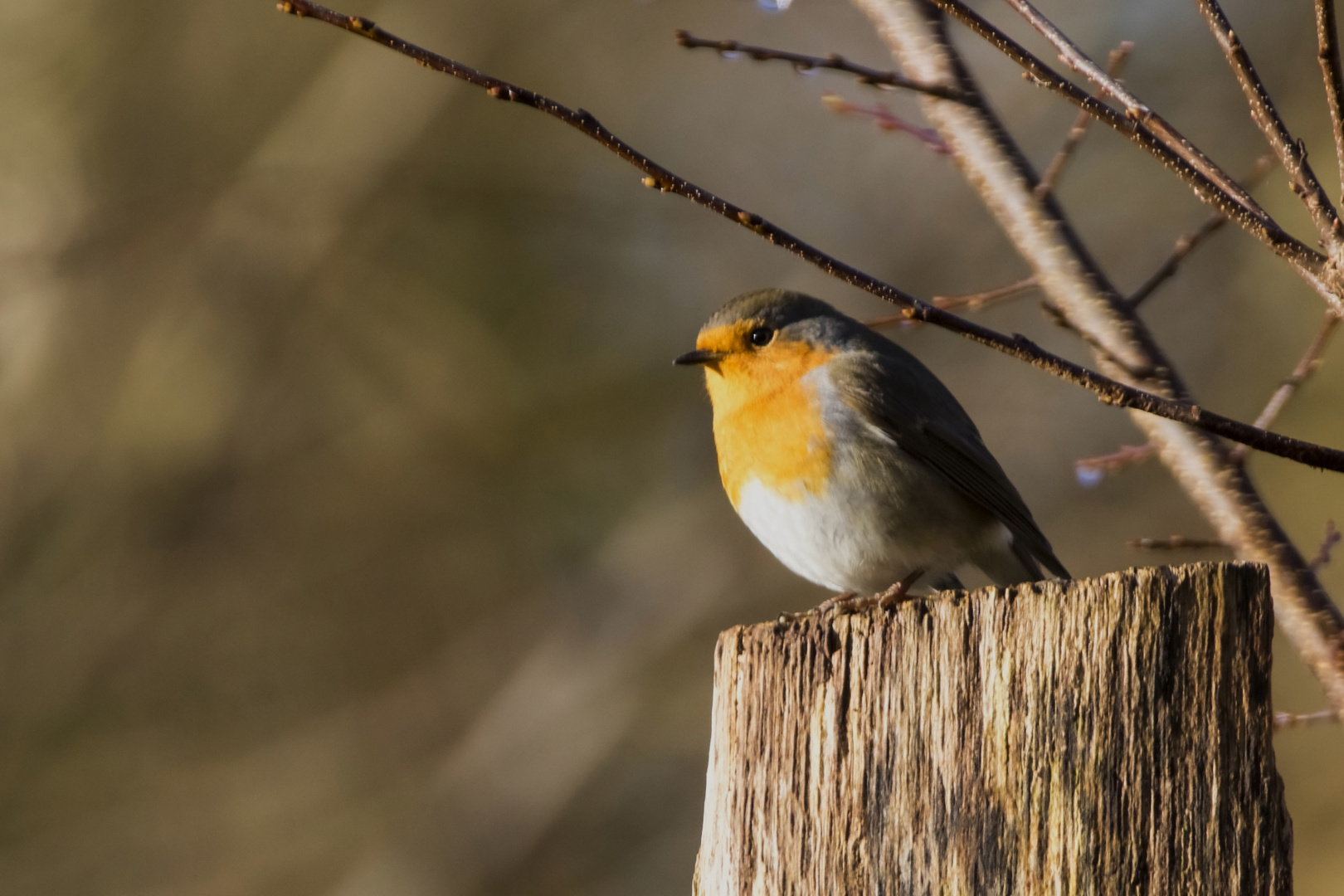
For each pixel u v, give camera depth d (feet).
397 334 45.62
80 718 47.03
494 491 46.65
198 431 46.42
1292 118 43.52
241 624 47.29
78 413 47.01
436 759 48.70
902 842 13.92
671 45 48.44
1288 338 43.29
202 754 47.70
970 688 13.82
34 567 47.11
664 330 46.83
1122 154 46.52
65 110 47.21
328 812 47.55
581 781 48.60
